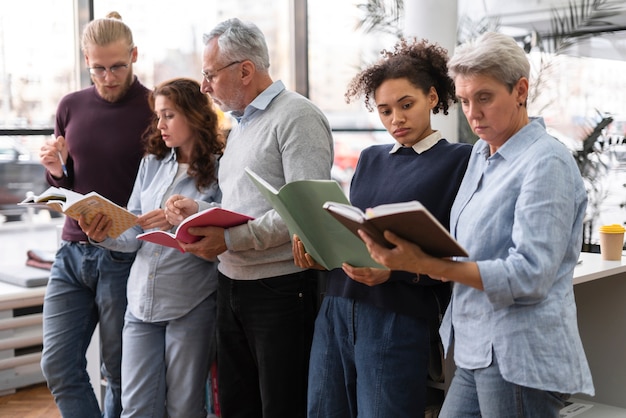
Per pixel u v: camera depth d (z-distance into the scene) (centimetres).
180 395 306
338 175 640
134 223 288
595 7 459
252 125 274
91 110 330
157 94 296
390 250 183
